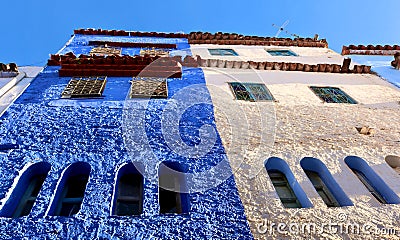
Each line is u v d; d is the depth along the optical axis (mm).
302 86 8102
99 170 4500
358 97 7703
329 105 7113
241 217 4020
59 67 8180
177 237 3703
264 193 4410
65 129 5277
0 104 6020
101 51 10922
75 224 3719
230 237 3762
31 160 4566
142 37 13328
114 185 4301
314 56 11633
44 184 4195
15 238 3525
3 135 5023
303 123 6188
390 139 5938
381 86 8500
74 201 4320
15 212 4129
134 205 4395
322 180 5148
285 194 4797
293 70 9195
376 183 5012
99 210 3922
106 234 3648
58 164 4547
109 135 5211
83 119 5578
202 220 3932
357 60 10938
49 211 3924
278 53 12141
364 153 5457
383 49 11875
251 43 12961
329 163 5148
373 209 4328
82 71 7605
